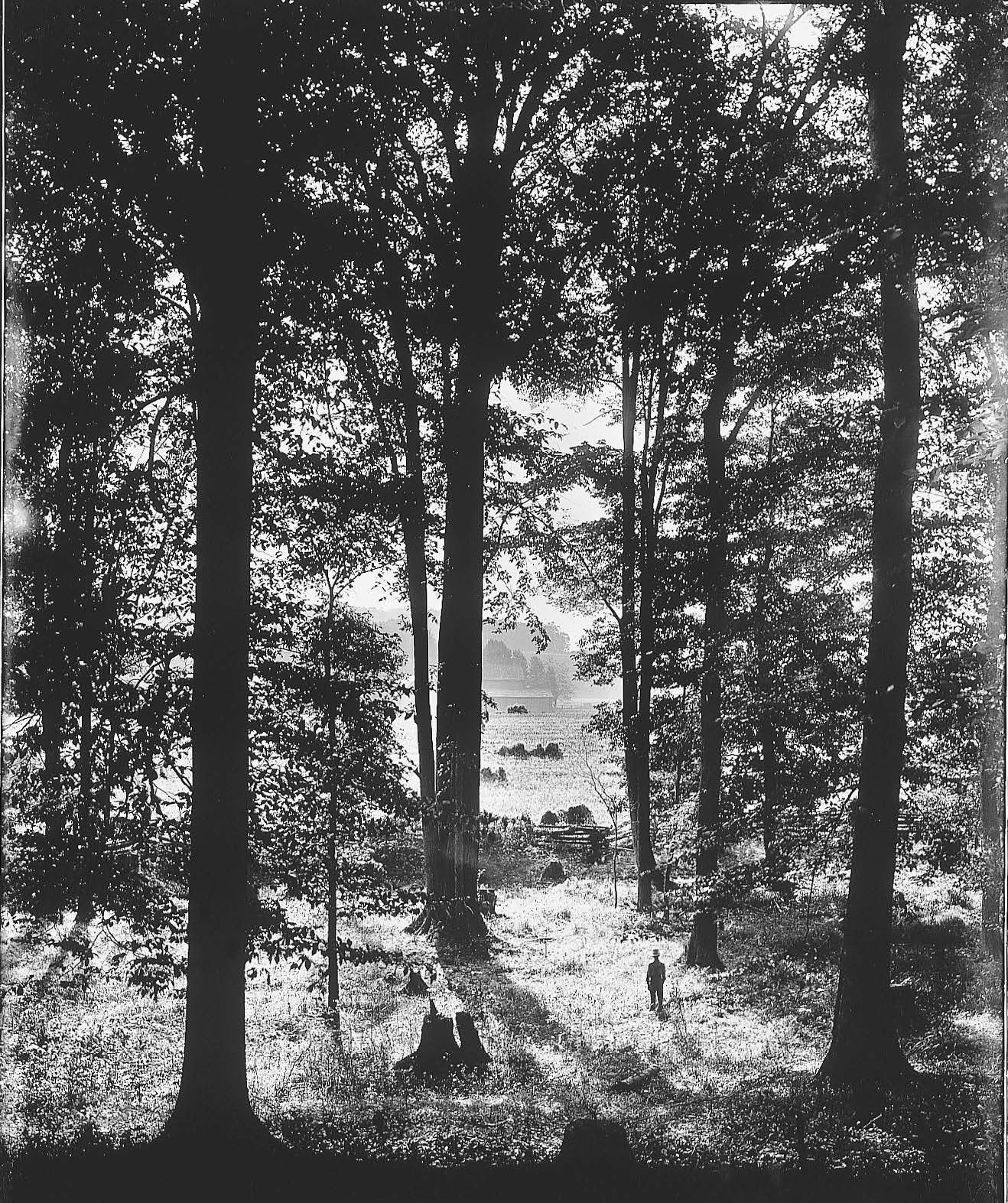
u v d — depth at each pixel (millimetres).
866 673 12055
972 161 11961
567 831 24625
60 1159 8672
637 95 17094
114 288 12609
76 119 10523
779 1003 14016
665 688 17578
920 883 15109
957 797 13812
